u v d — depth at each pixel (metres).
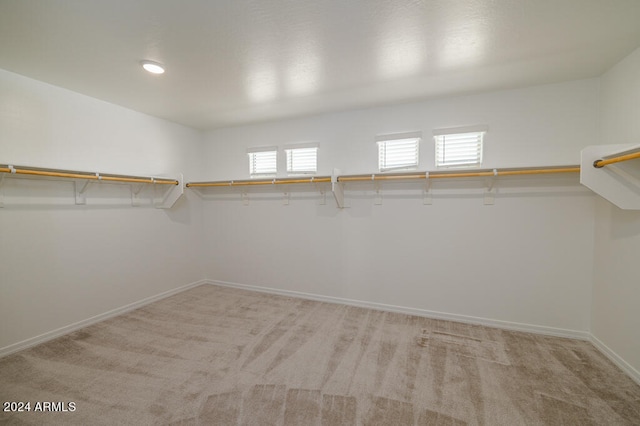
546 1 1.41
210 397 1.67
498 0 1.41
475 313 2.69
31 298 2.29
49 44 1.79
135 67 2.12
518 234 2.53
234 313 2.94
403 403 1.62
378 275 3.05
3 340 2.13
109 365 2.00
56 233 2.46
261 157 3.65
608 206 2.12
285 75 2.26
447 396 1.67
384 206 3.00
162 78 2.31
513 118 2.54
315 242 3.35
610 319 2.06
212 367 1.97
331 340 2.35
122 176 2.77
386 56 1.97
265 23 1.59
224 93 2.63
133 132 3.12
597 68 2.15
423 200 2.84
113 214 2.91
